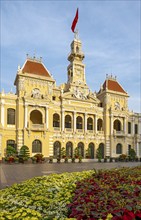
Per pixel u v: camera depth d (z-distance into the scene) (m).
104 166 38.94
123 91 77.62
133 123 78.88
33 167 35.78
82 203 7.30
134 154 69.12
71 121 67.19
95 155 68.81
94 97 71.19
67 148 64.62
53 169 31.94
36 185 11.15
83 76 72.69
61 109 64.81
